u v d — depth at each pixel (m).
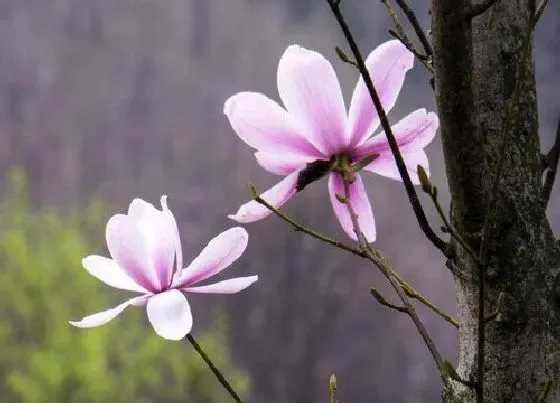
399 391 29.17
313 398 29.83
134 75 44.22
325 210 29.97
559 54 23.78
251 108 1.99
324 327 30.02
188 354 14.88
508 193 1.94
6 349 13.82
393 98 2.00
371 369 29.52
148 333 14.36
